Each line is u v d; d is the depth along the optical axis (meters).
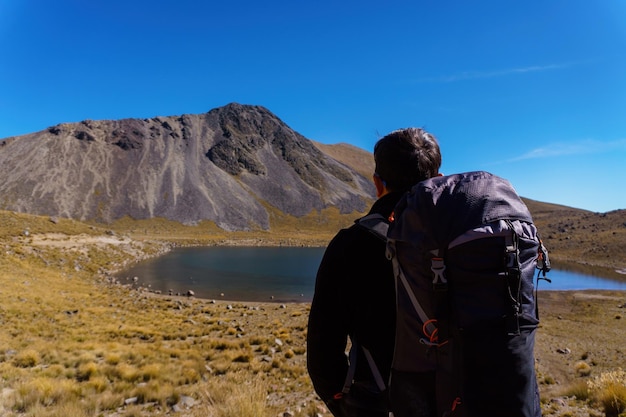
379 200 1.97
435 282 1.44
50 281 36.66
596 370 16.31
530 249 1.50
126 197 175.50
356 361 1.79
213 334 21.42
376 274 1.74
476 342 1.36
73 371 11.34
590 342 22.94
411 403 1.50
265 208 198.62
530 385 1.39
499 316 1.37
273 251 112.81
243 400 7.48
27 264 43.16
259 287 48.16
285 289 46.91
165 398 9.39
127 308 28.84
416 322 1.50
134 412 8.34
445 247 1.45
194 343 18.58
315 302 1.87
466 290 1.42
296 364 15.17
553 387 13.52
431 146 1.99
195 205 179.38
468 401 1.35
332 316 1.81
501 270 1.39
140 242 94.44
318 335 1.83
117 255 70.38
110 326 20.94
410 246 1.55
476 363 1.36
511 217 1.50
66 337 17.30
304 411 8.80
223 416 7.15
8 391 8.77
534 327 1.45
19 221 64.31
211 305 34.34
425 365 1.48
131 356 14.14
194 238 142.50
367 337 1.75
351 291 1.78
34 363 12.17
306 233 178.75
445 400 1.42
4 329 17.02
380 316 1.73
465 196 1.53
